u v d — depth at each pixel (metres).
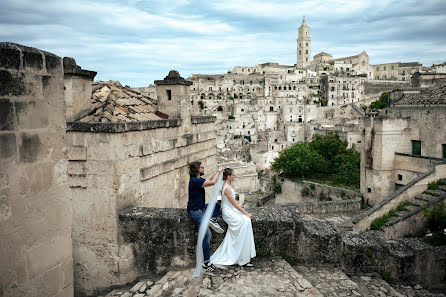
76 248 8.72
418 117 23.34
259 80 140.00
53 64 4.95
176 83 11.33
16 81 4.38
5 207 4.28
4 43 4.32
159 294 6.85
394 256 8.63
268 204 40.09
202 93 127.81
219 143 85.88
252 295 6.28
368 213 19.64
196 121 12.45
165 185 10.52
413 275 8.81
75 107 9.58
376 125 24.16
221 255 7.48
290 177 40.09
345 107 107.88
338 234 8.13
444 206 17.62
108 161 8.20
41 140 4.78
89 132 8.28
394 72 141.50
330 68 146.62
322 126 76.69
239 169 53.94
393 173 24.19
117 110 10.41
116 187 8.23
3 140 4.23
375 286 7.95
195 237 7.82
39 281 4.80
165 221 7.92
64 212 5.23
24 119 4.51
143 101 12.62
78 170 8.47
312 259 8.11
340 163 40.75
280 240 7.95
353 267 8.44
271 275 7.02
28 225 4.61
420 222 17.69
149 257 8.15
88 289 8.70
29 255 4.64
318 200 32.19
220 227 7.55
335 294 7.05
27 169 4.58
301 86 128.88
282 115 108.56
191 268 7.75
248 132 100.62
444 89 24.11
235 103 114.69
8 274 4.35
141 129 9.10
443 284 9.09
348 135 50.31
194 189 7.61
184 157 11.61
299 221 8.00
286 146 79.19
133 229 8.16
